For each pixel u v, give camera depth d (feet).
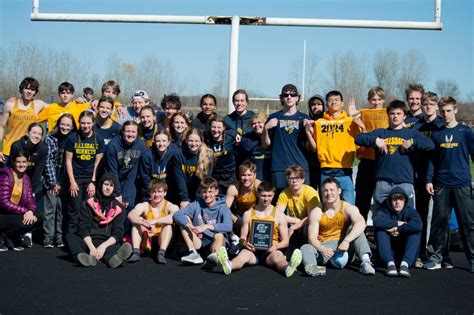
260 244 20.33
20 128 25.58
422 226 21.25
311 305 15.56
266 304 15.57
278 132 22.94
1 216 22.38
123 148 22.68
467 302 16.15
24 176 22.91
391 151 21.01
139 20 30.12
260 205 20.83
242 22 29.96
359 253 19.97
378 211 20.90
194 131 22.06
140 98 26.32
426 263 20.54
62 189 23.85
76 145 23.30
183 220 20.93
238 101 24.23
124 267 19.92
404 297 16.56
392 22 29.68
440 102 20.59
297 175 21.08
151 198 21.71
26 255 21.70
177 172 22.45
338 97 22.66
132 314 14.48
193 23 30.09
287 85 22.90
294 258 18.52
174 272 19.25
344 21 29.78
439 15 29.40
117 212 21.20
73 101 27.22
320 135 22.67
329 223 20.47
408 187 20.79
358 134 21.61
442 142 20.45
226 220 21.13
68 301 15.51
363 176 23.13
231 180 23.21
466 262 21.76
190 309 14.99
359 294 16.79
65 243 23.45
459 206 20.20
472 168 63.77
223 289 17.08
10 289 16.65
